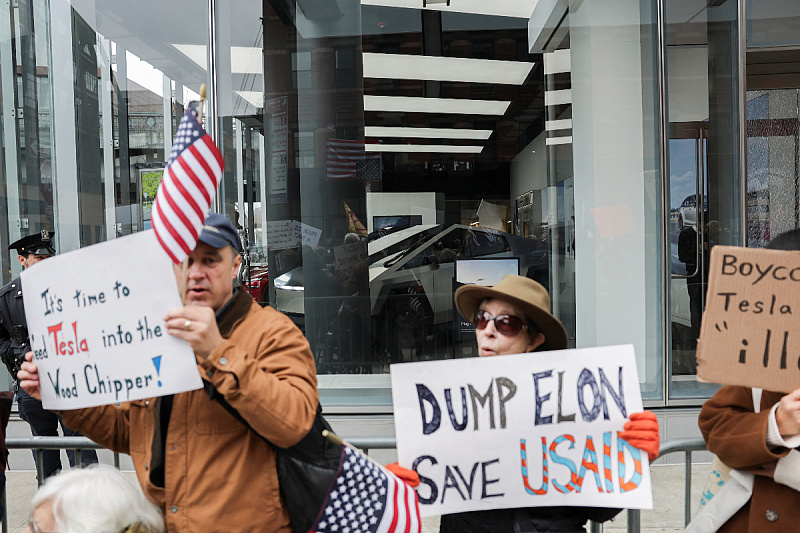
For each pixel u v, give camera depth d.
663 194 6.02
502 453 2.01
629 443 1.98
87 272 1.71
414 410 2.02
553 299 6.18
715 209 6.04
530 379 2.04
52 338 1.78
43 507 1.81
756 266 1.86
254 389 1.56
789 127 7.89
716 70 5.99
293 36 6.13
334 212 6.20
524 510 2.03
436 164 6.21
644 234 6.11
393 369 2.03
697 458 5.49
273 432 1.60
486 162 6.20
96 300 1.71
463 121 6.18
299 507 1.74
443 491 2.00
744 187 6.01
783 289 1.84
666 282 6.02
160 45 6.18
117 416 2.12
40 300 1.79
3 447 2.88
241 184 6.21
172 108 6.23
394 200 6.21
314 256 6.21
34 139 6.30
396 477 1.86
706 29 5.98
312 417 1.69
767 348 1.84
